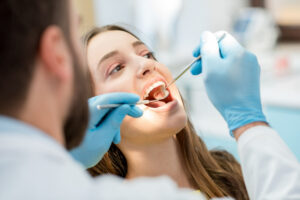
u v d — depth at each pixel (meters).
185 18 3.31
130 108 1.03
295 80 2.75
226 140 2.70
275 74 2.90
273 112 2.56
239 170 1.52
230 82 1.05
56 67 0.56
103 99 1.03
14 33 0.52
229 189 1.39
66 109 0.61
